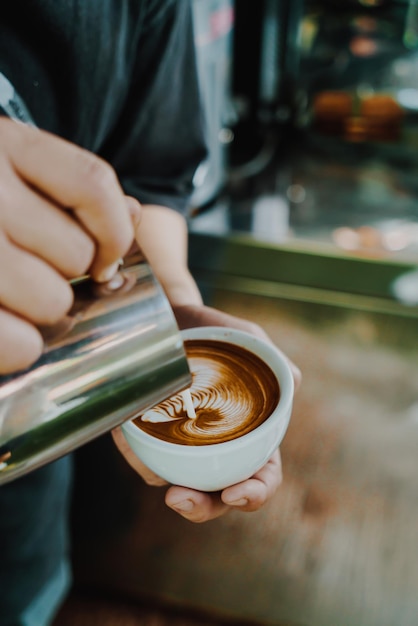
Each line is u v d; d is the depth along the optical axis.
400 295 1.62
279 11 2.09
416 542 1.21
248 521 1.32
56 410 0.47
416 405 1.41
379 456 1.33
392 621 1.12
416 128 2.23
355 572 1.19
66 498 1.33
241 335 0.77
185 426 0.65
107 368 0.49
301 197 2.01
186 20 0.93
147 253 0.93
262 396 0.68
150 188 1.06
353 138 2.28
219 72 1.74
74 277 0.41
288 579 1.22
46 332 0.47
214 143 1.86
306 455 1.35
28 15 0.75
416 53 2.18
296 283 1.67
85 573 1.32
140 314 0.50
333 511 1.27
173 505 0.64
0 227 0.37
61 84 0.85
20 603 1.27
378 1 2.06
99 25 0.81
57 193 0.38
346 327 1.56
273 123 2.38
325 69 2.28
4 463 0.47
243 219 1.90
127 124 0.98
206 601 1.24
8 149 0.37
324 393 1.44
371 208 1.93
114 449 1.58
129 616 1.27
